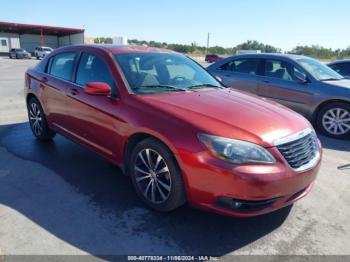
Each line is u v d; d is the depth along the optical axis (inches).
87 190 145.5
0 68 908.6
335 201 143.4
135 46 176.6
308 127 130.3
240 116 121.8
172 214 127.7
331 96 245.1
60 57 188.1
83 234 113.4
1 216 122.9
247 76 295.3
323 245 112.5
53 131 198.8
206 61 1724.9
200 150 109.5
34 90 201.0
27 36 2167.8
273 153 110.0
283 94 271.9
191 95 142.5
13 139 215.3
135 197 140.1
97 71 156.2
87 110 153.9
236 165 105.9
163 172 122.0
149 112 125.9
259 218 127.4
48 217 123.2
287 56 279.9
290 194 114.0
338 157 203.0
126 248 107.2
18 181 152.7
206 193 110.9
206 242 111.9
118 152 140.5
